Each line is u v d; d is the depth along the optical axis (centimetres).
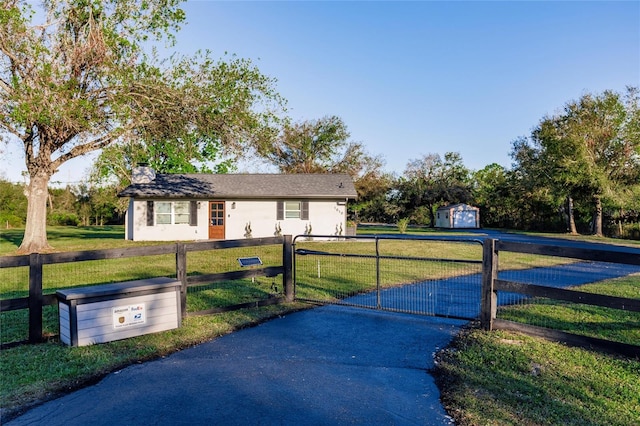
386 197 4619
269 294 790
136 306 528
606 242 2398
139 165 2259
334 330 567
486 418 321
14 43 1286
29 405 343
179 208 2195
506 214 4094
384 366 436
